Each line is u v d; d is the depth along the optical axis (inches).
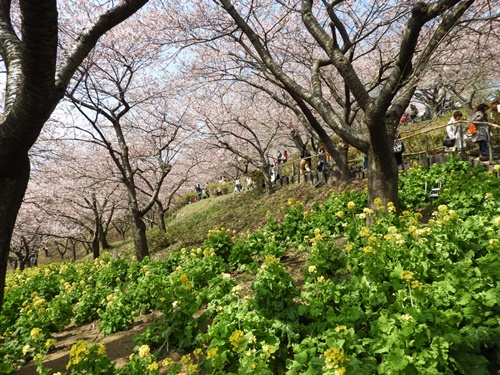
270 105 645.3
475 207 233.3
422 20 192.1
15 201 120.8
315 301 137.3
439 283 129.8
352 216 262.1
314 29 259.6
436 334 104.1
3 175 116.6
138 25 447.2
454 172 298.2
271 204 589.6
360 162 596.4
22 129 109.5
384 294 136.6
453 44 326.3
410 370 98.1
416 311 108.3
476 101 818.2
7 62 128.9
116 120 480.1
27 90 103.7
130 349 174.1
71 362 121.3
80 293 295.4
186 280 168.1
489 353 110.0
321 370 104.3
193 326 157.9
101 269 380.2
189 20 418.3
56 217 896.9
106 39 442.0
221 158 899.4
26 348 155.7
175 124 572.4
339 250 194.4
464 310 115.8
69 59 126.2
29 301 285.1
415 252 154.6
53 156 582.2
